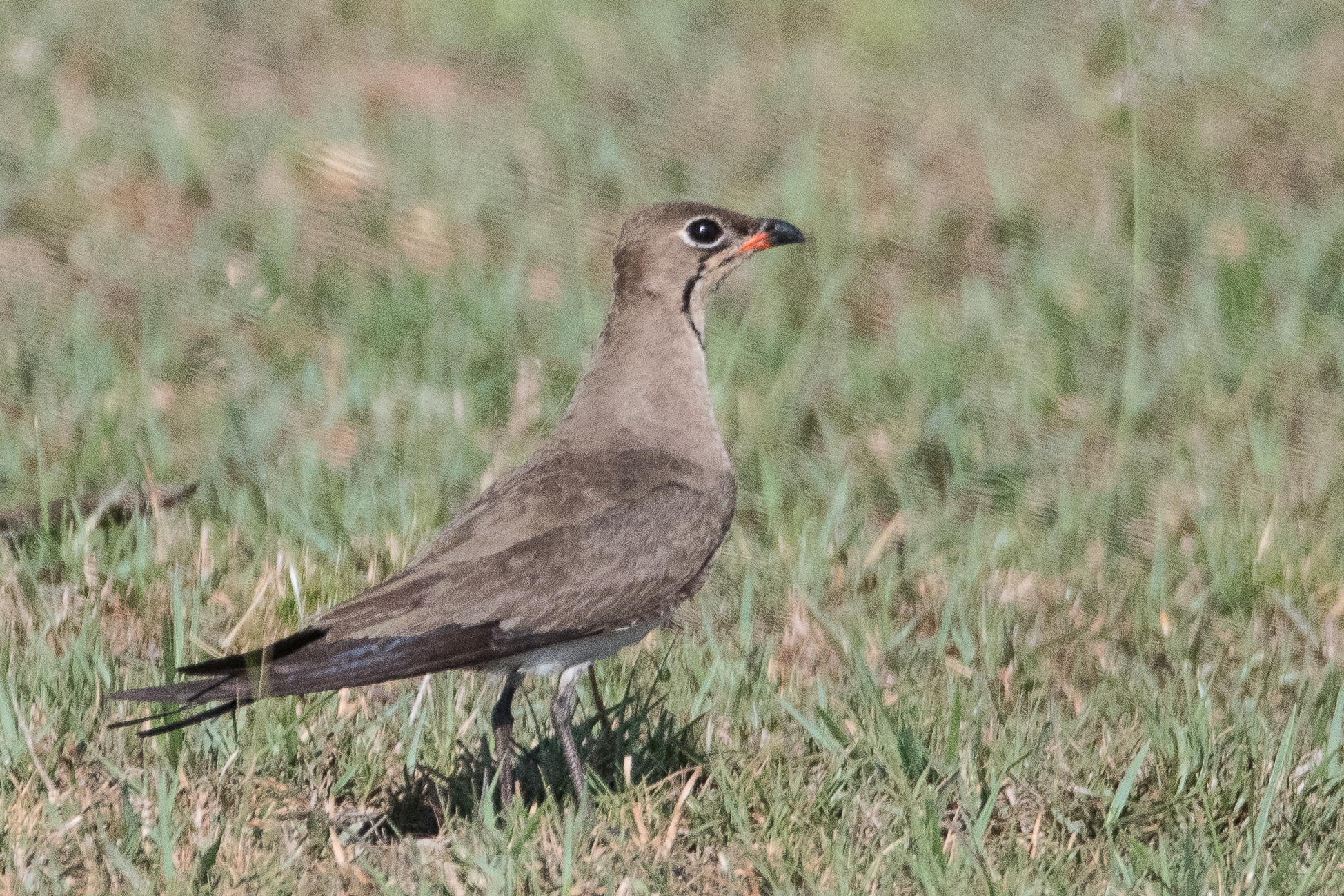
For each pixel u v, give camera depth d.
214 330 20.22
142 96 26.73
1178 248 23.27
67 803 11.44
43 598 13.95
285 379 19.12
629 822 11.63
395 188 24.09
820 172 25.38
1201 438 18.50
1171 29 28.98
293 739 12.22
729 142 26.42
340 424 18.06
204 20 30.16
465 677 13.56
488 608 11.48
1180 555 16.36
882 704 12.34
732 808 11.58
